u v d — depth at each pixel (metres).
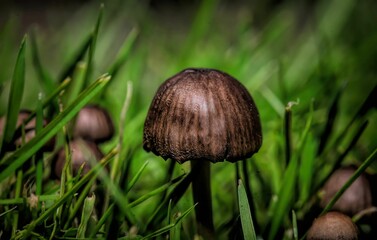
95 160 0.19
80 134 0.21
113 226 0.17
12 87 0.18
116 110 0.26
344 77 0.31
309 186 0.20
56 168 0.19
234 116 0.17
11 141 0.19
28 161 0.19
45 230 0.17
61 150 0.20
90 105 0.21
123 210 0.17
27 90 0.32
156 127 0.17
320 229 0.17
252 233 0.16
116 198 0.17
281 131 0.24
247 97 0.17
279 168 0.22
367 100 0.20
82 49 0.23
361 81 0.33
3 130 0.20
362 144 0.24
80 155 0.19
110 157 0.17
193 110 0.17
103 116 0.21
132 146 0.23
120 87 0.29
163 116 0.17
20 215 0.18
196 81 0.17
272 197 0.20
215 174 0.22
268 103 0.26
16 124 0.19
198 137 0.17
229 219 0.19
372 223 0.19
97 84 0.18
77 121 0.21
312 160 0.20
